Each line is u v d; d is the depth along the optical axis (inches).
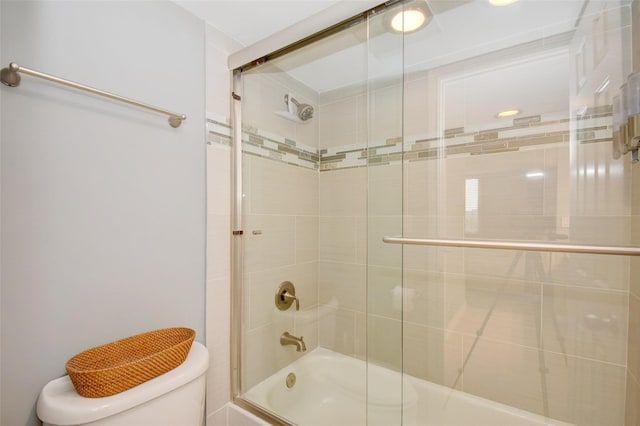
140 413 30.1
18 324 29.5
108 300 36.2
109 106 36.2
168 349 33.7
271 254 60.0
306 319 67.6
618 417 41.3
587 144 42.3
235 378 52.1
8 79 28.5
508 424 48.0
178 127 43.9
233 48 52.3
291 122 64.8
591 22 41.3
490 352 50.1
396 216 55.4
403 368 56.6
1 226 28.6
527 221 46.7
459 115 51.3
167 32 42.5
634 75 35.9
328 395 63.7
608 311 41.9
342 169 68.6
